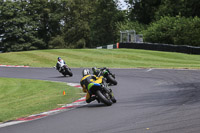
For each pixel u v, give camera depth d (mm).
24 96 52844
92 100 38031
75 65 115250
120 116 30125
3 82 74875
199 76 66438
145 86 55344
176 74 73438
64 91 50719
